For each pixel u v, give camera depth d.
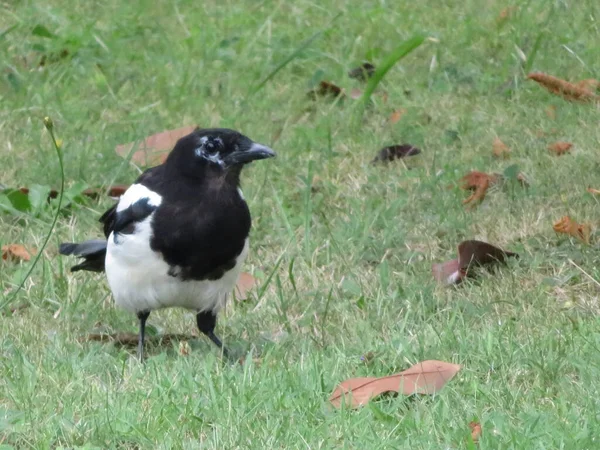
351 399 7.66
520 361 8.30
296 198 12.30
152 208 8.60
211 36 17.34
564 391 7.78
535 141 13.16
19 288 9.67
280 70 16.06
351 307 9.86
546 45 16.06
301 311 9.97
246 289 10.30
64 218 11.90
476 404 7.61
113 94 15.23
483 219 11.40
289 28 17.47
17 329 9.38
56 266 10.91
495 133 13.48
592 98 14.23
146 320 9.90
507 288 9.96
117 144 13.61
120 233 8.73
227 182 8.72
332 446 7.05
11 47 16.73
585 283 10.09
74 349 9.05
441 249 11.03
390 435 7.13
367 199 12.00
